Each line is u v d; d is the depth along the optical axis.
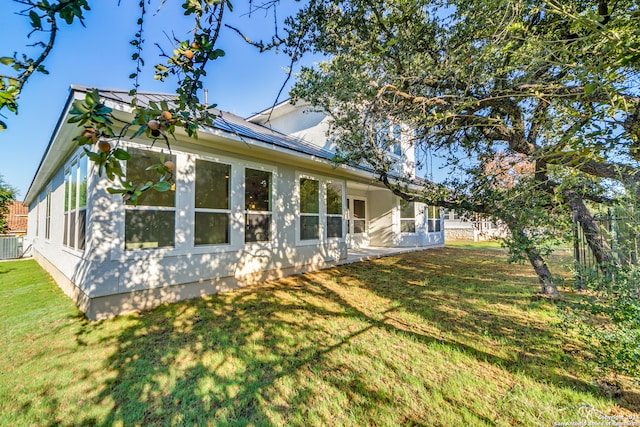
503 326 3.95
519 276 7.19
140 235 4.69
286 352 3.22
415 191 7.20
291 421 2.20
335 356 3.13
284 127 12.53
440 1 3.38
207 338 3.58
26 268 9.97
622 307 2.08
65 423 2.21
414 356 3.13
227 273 5.85
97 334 3.71
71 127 4.64
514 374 2.79
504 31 2.62
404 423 2.17
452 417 2.22
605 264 2.31
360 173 8.93
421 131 5.23
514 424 2.14
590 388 2.55
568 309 2.92
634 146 2.23
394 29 3.82
